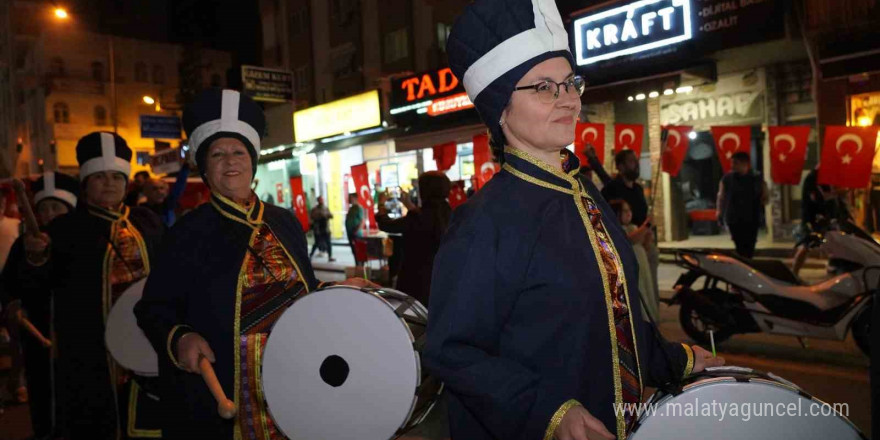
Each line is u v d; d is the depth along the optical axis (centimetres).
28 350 411
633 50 999
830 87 951
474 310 136
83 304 323
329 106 1656
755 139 1189
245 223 233
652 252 641
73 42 3862
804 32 854
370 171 1733
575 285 137
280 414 192
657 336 164
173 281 221
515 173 149
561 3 1139
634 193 641
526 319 140
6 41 4550
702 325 614
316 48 2450
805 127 628
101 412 321
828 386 453
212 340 218
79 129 3772
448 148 867
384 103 1488
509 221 140
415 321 189
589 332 138
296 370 189
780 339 591
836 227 543
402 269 483
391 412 175
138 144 3947
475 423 147
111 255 330
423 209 479
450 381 135
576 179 157
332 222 1900
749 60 1045
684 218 1289
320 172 1917
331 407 184
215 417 216
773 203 1133
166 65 4144
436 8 2084
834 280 512
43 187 472
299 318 189
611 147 1290
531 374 134
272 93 2022
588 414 129
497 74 145
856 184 582
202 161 237
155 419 294
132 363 287
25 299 337
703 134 1332
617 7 1010
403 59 2092
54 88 3731
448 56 158
